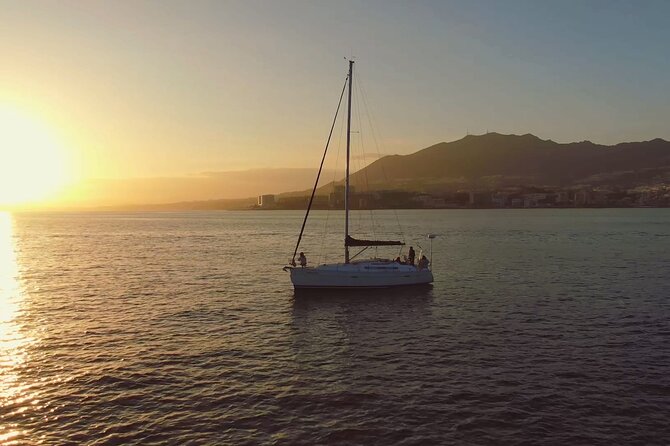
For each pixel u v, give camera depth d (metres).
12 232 150.50
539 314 33.56
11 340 27.62
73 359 24.23
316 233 136.50
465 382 21.00
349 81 43.47
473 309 35.56
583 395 19.53
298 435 16.42
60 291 43.47
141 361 23.89
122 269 58.75
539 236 112.94
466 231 135.25
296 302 38.44
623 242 94.06
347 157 43.53
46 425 17.22
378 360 24.14
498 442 15.95
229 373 22.25
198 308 36.19
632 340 27.05
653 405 18.58
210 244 99.19
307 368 22.95
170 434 16.53
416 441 16.03
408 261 47.31
